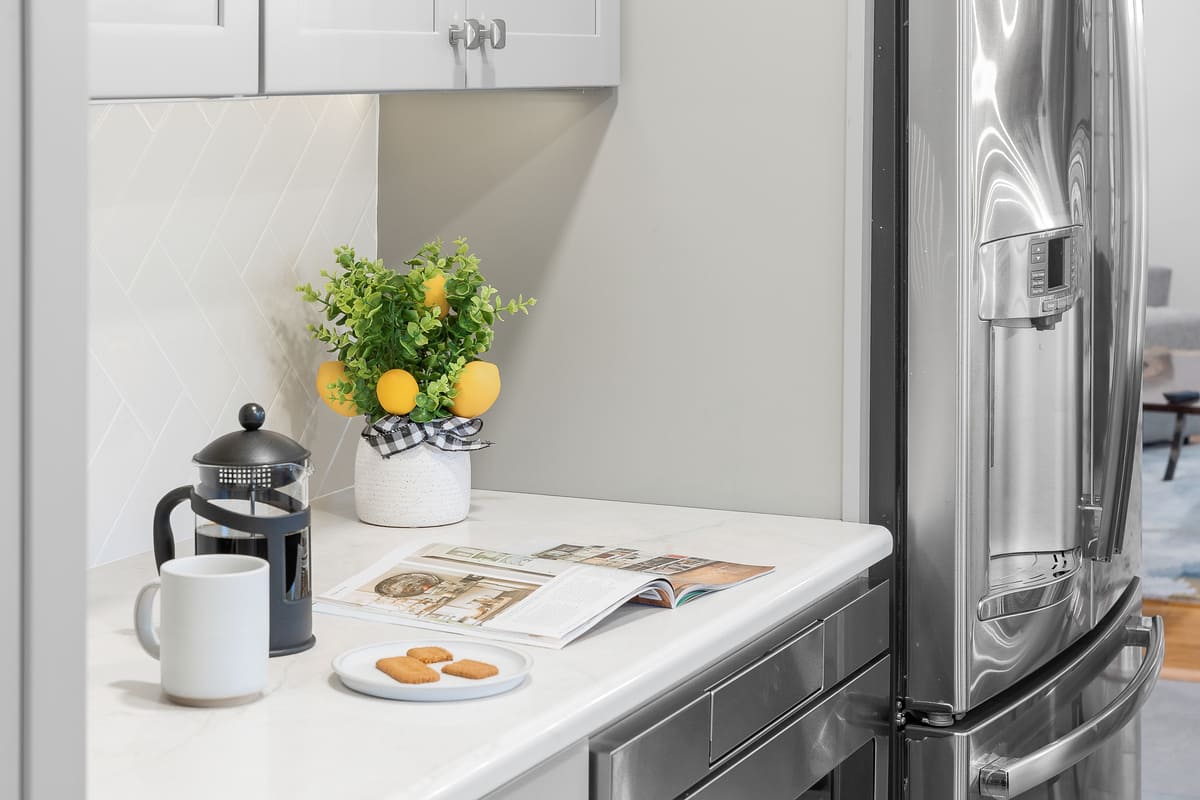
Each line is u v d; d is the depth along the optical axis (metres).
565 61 1.80
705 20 1.90
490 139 2.04
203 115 1.74
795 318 1.88
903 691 1.87
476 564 1.55
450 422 1.81
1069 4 1.88
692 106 1.92
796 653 1.55
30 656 0.65
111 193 1.61
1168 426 4.20
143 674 1.21
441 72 1.54
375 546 1.70
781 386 1.90
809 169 1.85
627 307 1.99
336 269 2.03
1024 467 1.89
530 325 2.05
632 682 1.22
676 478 1.98
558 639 1.30
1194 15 4.06
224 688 1.11
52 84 0.63
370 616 1.39
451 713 1.12
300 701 1.14
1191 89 4.10
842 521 1.87
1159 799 3.20
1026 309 1.82
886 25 1.80
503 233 2.05
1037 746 1.96
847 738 1.69
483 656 1.24
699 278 1.94
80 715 0.67
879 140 1.82
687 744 1.31
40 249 0.64
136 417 1.67
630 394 2.00
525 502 2.01
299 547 1.28
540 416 2.06
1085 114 1.93
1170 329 4.18
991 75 1.77
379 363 1.82
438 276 1.83
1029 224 1.81
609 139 1.97
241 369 1.84
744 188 1.90
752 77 1.88
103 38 1.09
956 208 1.78
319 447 2.01
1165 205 4.18
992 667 1.86
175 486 1.74
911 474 1.84
